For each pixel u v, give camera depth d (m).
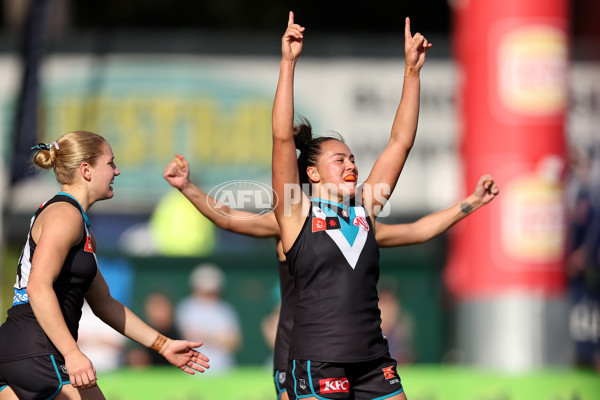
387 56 41.09
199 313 30.64
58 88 39.97
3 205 35.94
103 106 40.16
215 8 64.31
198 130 40.47
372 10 65.94
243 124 40.66
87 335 29.27
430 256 32.56
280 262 16.48
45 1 39.62
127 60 40.59
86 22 63.62
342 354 13.36
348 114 40.72
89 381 12.91
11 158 38.19
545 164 28.73
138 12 64.06
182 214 33.38
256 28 64.69
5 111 40.03
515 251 28.67
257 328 31.16
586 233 36.59
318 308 13.55
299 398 13.55
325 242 13.65
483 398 23.70
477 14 29.48
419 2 65.94
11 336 13.60
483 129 29.20
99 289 14.80
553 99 28.91
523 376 23.94
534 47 28.91
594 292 35.84
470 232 29.36
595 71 40.53
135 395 23.00
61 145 14.33
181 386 23.11
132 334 14.96
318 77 40.81
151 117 40.41
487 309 28.81
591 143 39.69
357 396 13.88
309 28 65.75
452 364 31.84
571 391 23.92
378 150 40.69
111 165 14.66
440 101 40.06
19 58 40.47
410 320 32.31
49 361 13.49
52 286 13.27
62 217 13.56
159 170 39.94
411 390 23.75
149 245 33.34
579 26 54.75
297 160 14.38
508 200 28.77
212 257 31.17
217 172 40.25
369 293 13.77
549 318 28.52
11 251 35.72
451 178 39.25
